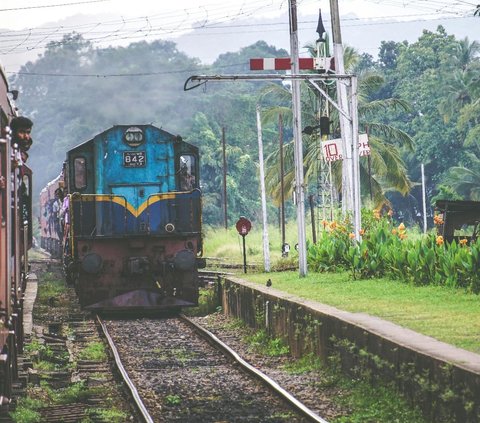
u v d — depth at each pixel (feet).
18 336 134.82
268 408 106.73
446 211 229.45
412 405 96.17
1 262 87.92
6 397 96.07
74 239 206.49
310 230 438.40
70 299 247.29
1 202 87.35
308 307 137.69
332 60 235.61
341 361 120.47
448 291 152.66
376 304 139.23
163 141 213.46
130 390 116.16
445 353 93.81
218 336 173.58
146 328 184.75
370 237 201.16
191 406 109.29
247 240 423.64
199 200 211.82
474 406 82.07
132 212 210.18
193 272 208.23
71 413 105.60
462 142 632.38
